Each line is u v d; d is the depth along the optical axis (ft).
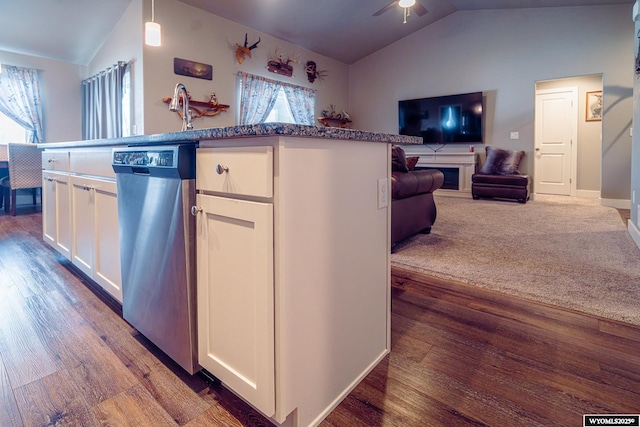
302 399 3.45
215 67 17.67
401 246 10.06
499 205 17.87
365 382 4.23
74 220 7.07
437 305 6.32
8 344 5.04
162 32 15.56
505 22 20.11
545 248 9.77
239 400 3.92
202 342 3.90
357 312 4.17
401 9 19.52
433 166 22.66
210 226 3.63
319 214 3.48
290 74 21.63
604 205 17.70
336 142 3.64
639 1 9.90
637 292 6.63
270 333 3.13
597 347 4.87
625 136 17.06
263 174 3.02
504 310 6.09
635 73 10.89
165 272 4.16
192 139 3.62
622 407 3.70
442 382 4.19
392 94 24.56
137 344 5.05
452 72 22.04
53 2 14.20
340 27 20.66
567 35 18.42
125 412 3.73
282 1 16.99
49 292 6.89
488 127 21.17
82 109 19.12
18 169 14.65
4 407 3.79
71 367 4.51
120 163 4.77
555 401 3.81
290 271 3.19
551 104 22.98
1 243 10.44
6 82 16.60
